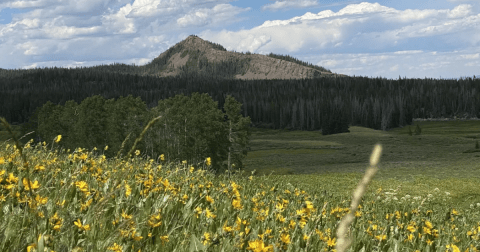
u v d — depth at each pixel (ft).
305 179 113.70
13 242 7.79
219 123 203.31
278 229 13.16
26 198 9.01
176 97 243.40
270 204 18.37
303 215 12.47
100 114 235.20
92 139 230.89
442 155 264.52
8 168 13.65
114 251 8.14
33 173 13.35
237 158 206.90
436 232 18.34
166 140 205.05
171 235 10.96
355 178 118.62
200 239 10.53
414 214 23.57
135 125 204.03
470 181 115.03
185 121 203.00
